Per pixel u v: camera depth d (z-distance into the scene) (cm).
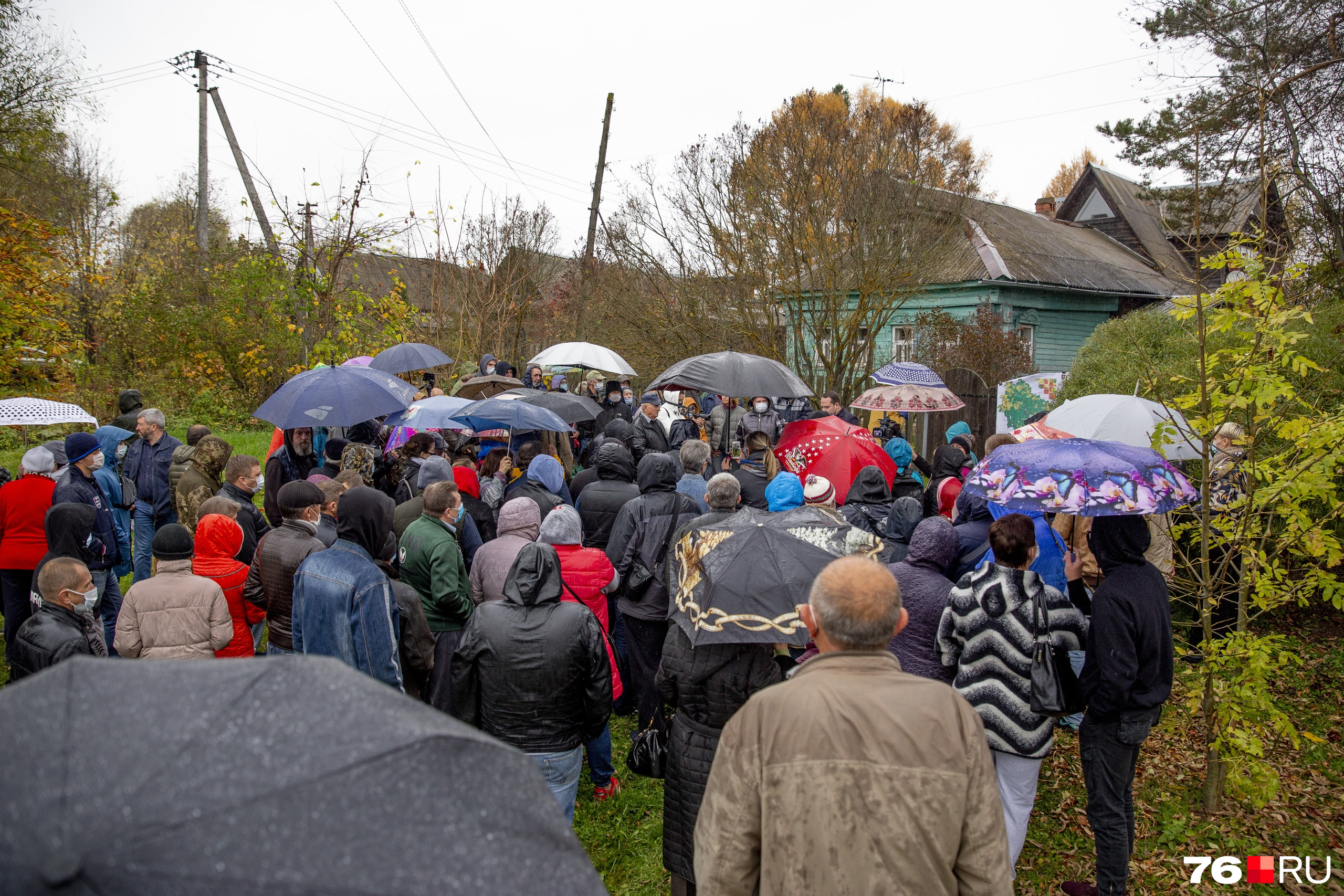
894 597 209
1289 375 625
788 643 297
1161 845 409
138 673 134
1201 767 473
